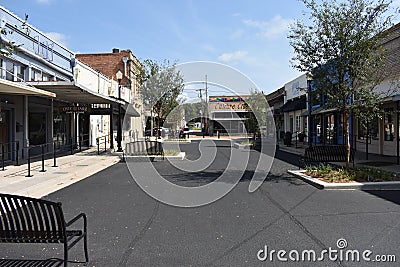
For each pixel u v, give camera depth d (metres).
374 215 7.00
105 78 29.39
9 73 14.00
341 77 11.16
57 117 21.12
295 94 33.25
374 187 9.74
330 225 6.39
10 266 4.69
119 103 22.11
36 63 17.19
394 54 15.86
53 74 19.31
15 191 9.40
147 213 7.45
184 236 5.90
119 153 21.02
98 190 10.07
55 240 4.58
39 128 19.06
